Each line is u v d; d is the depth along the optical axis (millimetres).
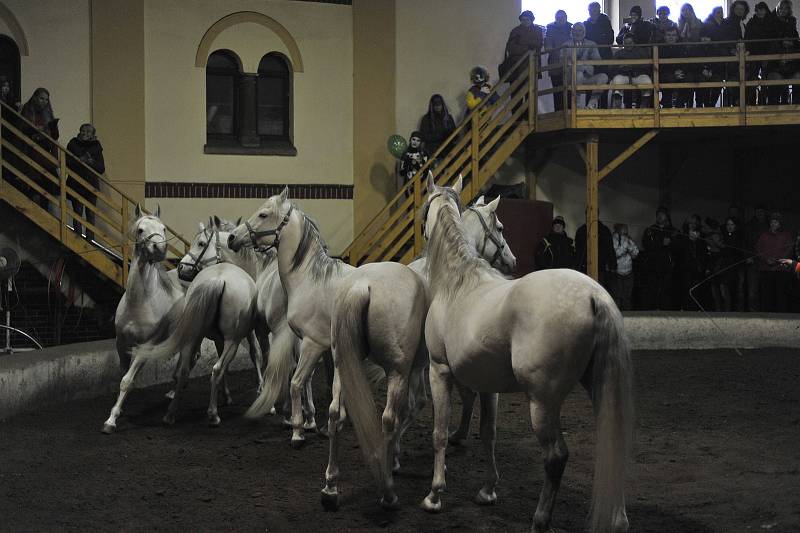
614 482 5168
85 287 15914
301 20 18391
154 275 9922
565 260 16703
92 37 17125
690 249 16969
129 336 9898
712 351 15320
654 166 20188
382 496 6586
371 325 6633
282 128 18578
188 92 17703
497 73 19500
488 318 5773
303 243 8359
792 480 7102
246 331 9875
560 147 19594
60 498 6977
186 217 17688
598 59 16969
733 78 17359
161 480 7504
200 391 12070
